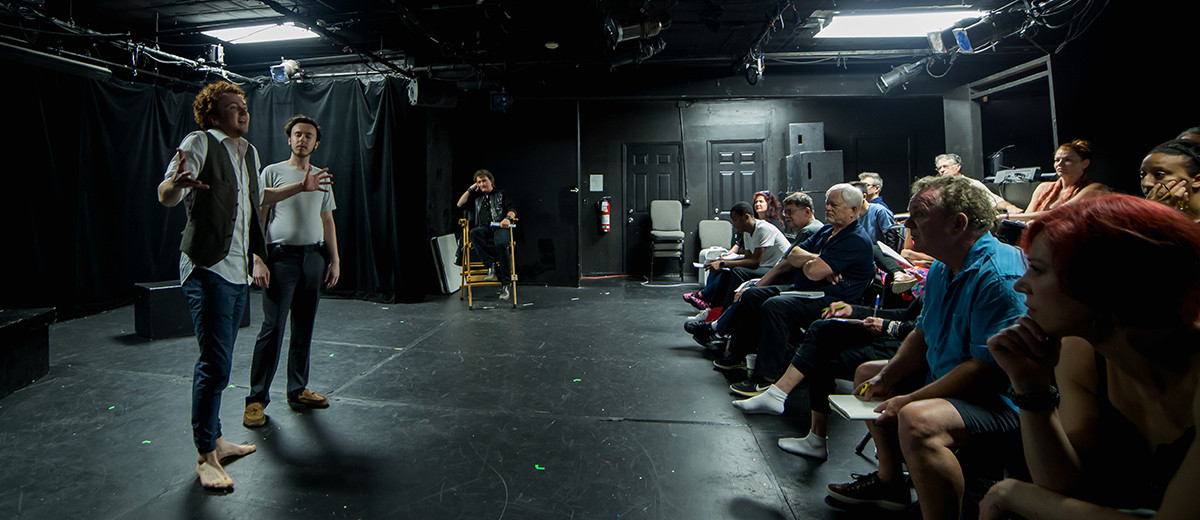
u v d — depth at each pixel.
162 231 6.01
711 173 7.95
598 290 6.99
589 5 4.82
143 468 2.15
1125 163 4.89
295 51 7.13
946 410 1.38
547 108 7.68
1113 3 4.83
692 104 7.93
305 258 2.64
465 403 2.92
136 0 5.42
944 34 5.61
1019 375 0.88
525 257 7.70
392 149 6.02
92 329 4.61
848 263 2.83
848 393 3.01
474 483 2.06
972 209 1.50
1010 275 1.42
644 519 1.82
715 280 4.50
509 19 5.30
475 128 7.75
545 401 2.95
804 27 6.00
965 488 1.49
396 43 6.46
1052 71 5.11
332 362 3.69
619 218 8.05
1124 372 0.79
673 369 3.55
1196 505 0.65
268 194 2.34
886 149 7.60
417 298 6.15
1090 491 0.87
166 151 6.05
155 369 3.48
